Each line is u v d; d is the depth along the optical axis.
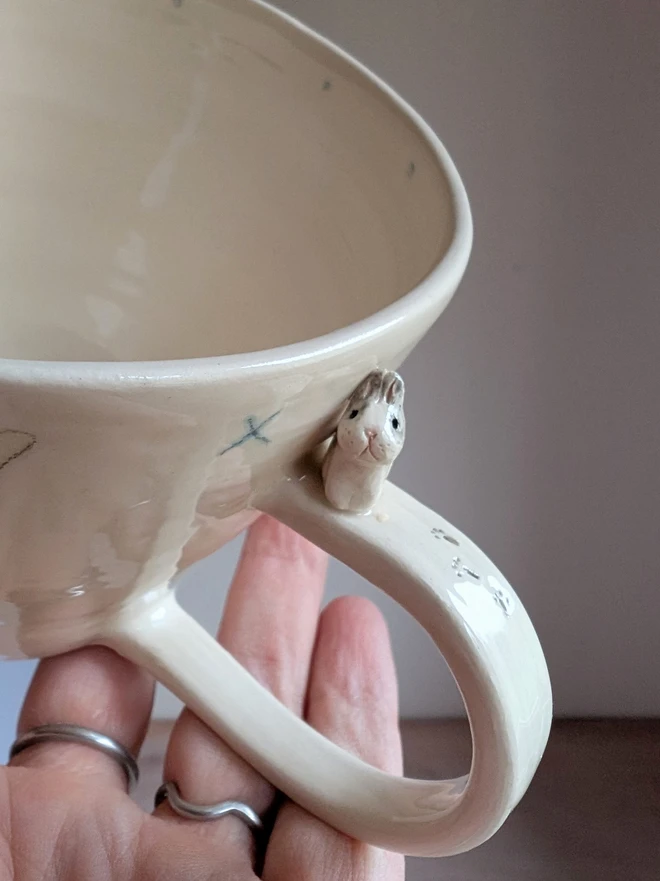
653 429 0.23
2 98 0.15
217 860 0.13
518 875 0.24
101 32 0.15
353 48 0.18
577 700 0.28
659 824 0.25
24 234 0.16
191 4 0.14
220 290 0.15
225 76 0.14
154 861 0.13
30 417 0.08
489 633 0.11
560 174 0.20
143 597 0.13
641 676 0.28
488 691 0.10
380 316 0.09
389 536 0.10
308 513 0.11
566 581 0.26
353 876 0.13
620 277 0.21
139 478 0.09
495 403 0.23
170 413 0.08
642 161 0.20
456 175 0.11
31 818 0.14
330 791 0.14
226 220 0.15
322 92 0.13
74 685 0.15
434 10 0.18
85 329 0.16
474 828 0.12
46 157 0.15
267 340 0.14
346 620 0.18
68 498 0.09
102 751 0.15
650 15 0.18
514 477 0.24
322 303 0.13
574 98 0.19
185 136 0.15
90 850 0.13
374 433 0.10
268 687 0.17
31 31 0.15
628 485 0.24
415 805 0.13
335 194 0.13
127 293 0.16
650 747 0.27
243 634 0.18
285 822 0.14
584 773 0.26
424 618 0.10
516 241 0.21
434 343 0.22
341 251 0.13
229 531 0.12
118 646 0.14
